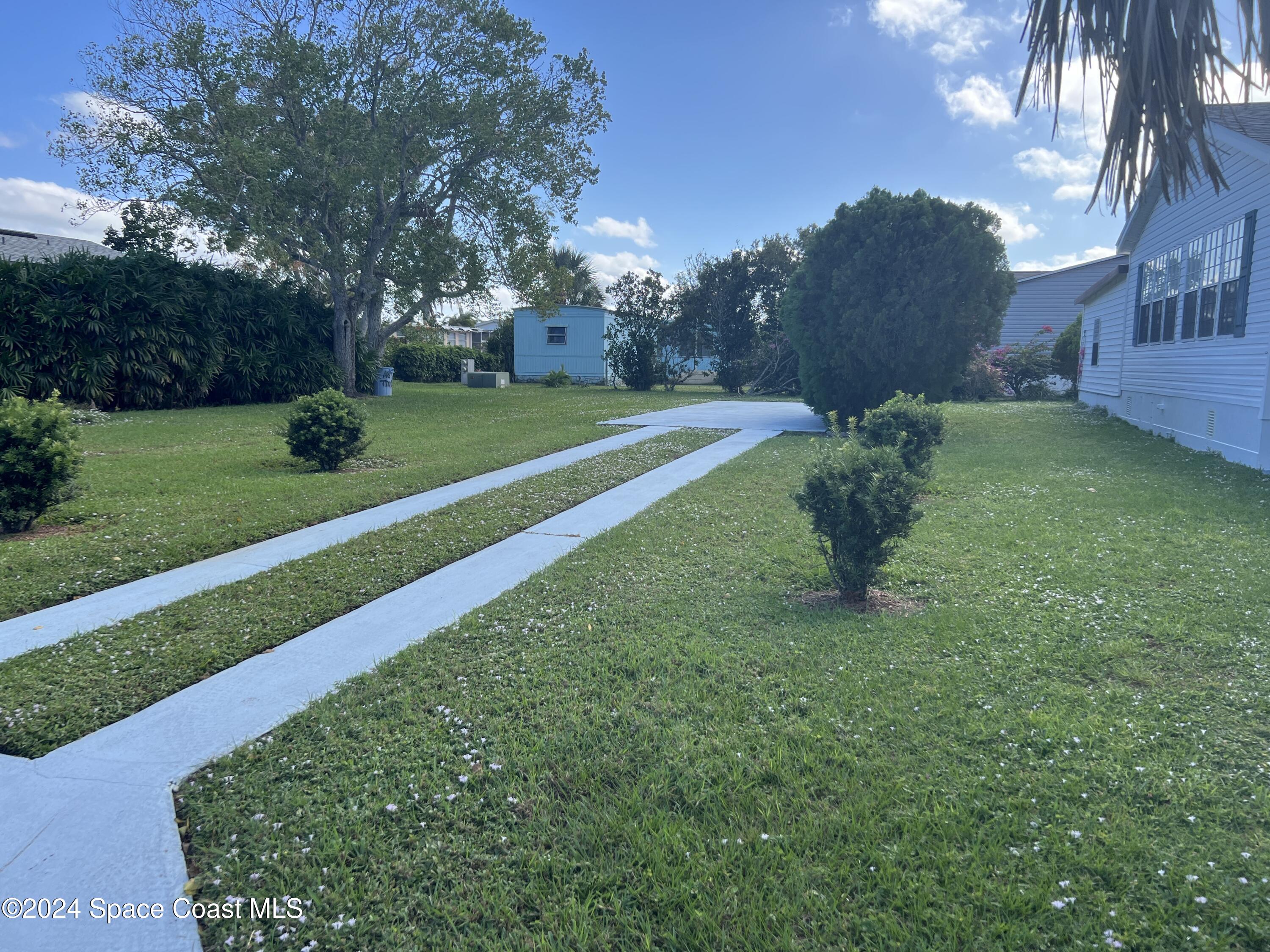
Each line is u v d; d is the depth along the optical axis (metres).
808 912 2.38
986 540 6.58
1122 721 3.42
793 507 8.09
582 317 35.28
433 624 4.85
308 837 2.75
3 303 15.47
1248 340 9.88
